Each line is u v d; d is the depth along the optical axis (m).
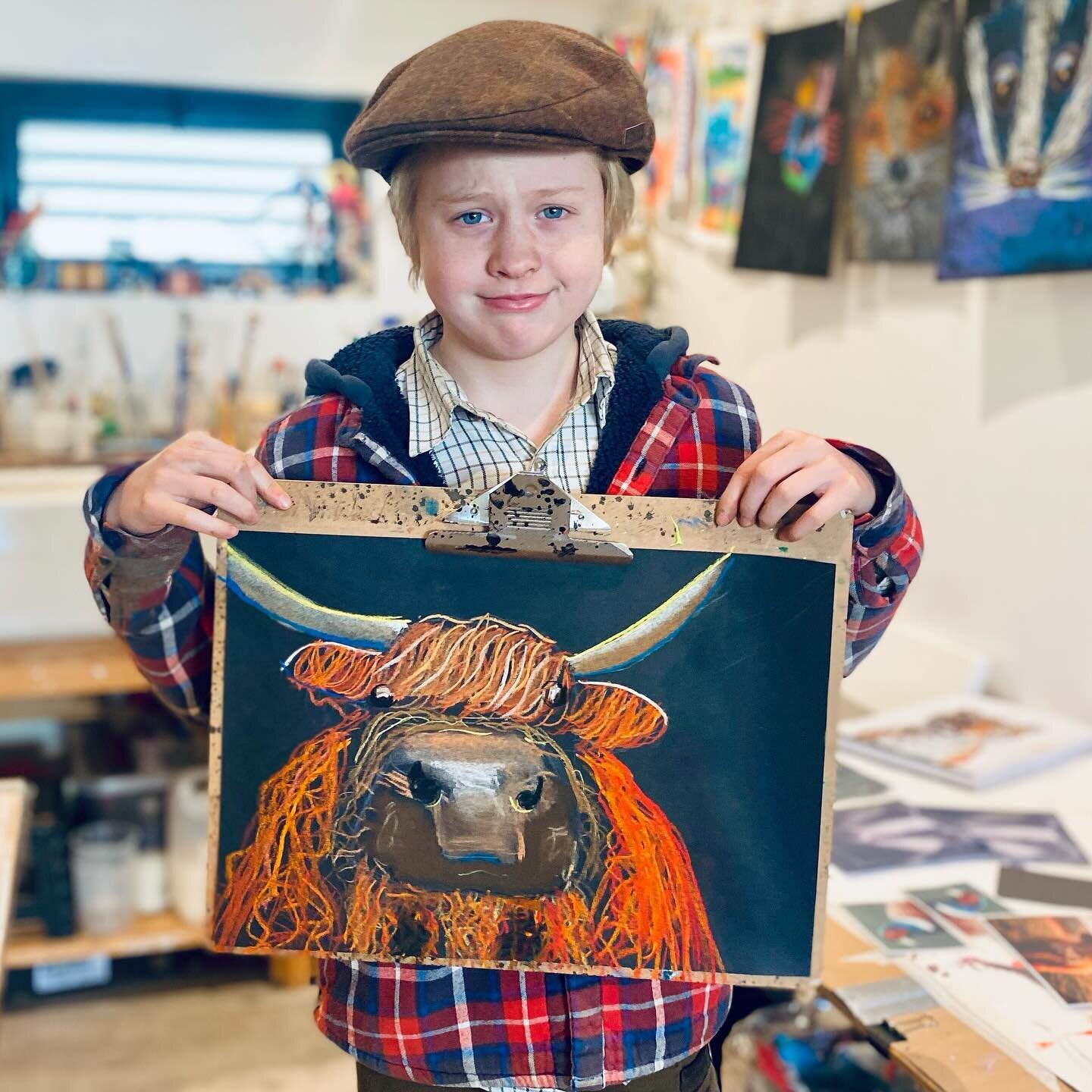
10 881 1.18
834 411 2.29
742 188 2.45
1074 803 1.52
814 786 0.86
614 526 0.85
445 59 0.81
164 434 2.70
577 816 0.87
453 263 0.84
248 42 2.69
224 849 0.87
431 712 0.86
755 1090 1.61
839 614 0.85
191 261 2.75
